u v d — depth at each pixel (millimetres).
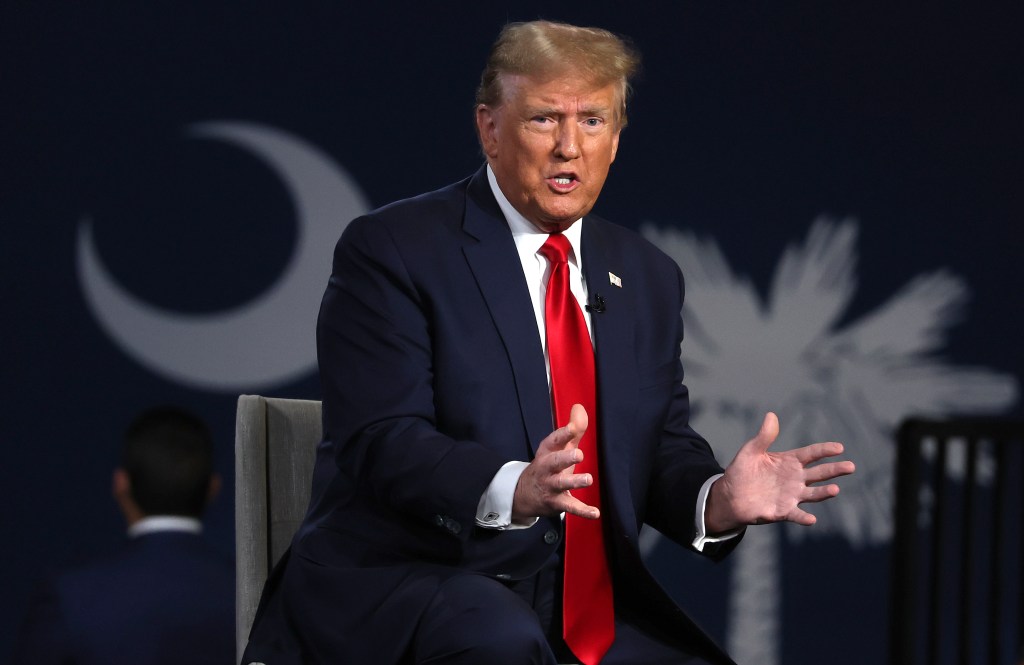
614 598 6746
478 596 5801
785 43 18203
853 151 18344
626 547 6477
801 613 17609
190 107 15992
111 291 15648
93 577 7848
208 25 16094
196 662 7809
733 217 17906
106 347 15625
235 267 16016
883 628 17859
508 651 5559
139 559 7965
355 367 6410
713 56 17969
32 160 15508
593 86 6453
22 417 15336
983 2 18781
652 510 6898
